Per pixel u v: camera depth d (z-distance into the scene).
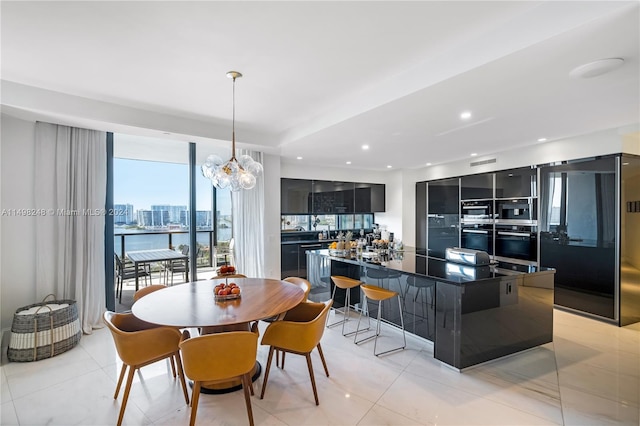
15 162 3.29
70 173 3.57
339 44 2.23
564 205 4.14
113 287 3.97
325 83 2.87
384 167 6.69
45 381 2.59
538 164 4.45
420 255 4.05
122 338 2.06
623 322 3.68
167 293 2.80
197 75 2.71
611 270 3.71
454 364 2.69
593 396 2.34
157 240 4.38
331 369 2.77
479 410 2.19
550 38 1.78
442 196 6.15
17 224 3.31
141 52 2.34
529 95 2.63
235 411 2.20
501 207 4.98
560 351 3.08
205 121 4.03
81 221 3.62
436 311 2.84
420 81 2.52
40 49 2.30
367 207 7.07
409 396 2.36
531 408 2.21
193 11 1.86
